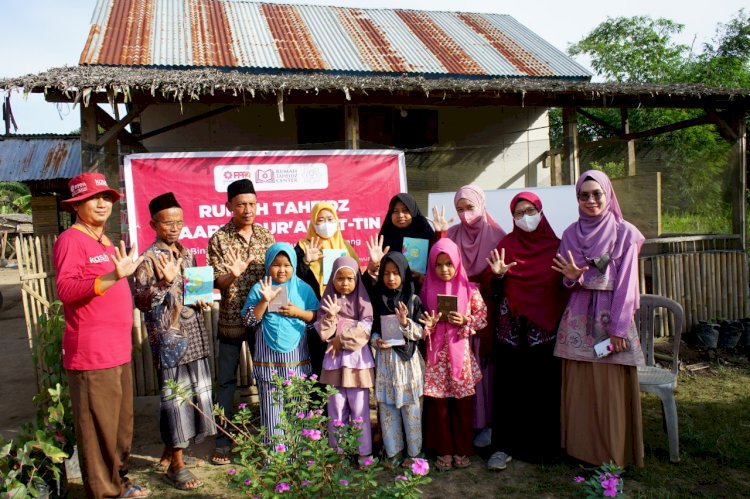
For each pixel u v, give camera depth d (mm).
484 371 4199
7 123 5234
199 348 3850
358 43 10453
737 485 3645
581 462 3910
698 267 7348
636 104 7352
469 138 10055
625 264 3641
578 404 3824
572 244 3846
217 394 4215
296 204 6023
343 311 3986
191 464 4148
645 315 4586
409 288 3961
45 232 14023
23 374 7102
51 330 4117
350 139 6637
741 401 5160
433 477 3826
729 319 7363
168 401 3715
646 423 4668
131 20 9992
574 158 7574
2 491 3100
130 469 4098
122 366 3494
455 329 3910
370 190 6203
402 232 4527
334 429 3854
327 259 4305
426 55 10266
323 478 2750
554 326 3951
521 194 4000
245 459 2875
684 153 8539
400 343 3828
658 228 7426
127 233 5762
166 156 5719
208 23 10398
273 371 3879
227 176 5852
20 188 28438
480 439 4270
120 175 5781
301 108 9227
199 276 3791
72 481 3908
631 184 7828
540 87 6613
